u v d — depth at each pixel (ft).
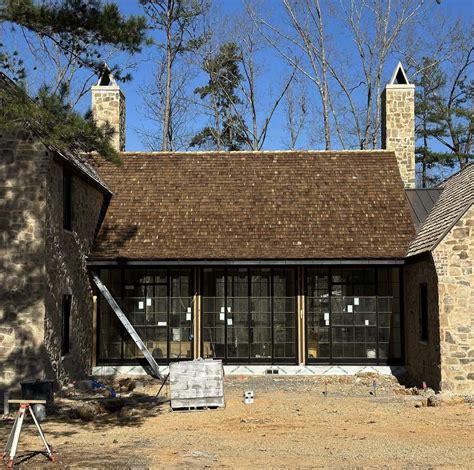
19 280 51.75
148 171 75.77
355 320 65.77
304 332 65.57
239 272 66.59
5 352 51.21
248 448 35.04
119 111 83.15
